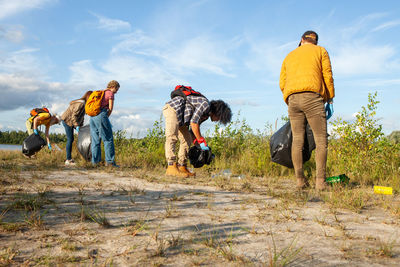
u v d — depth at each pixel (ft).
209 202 10.05
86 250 5.49
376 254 5.49
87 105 20.47
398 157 17.47
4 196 9.68
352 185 14.49
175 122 16.85
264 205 9.80
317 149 13.25
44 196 9.92
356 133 17.35
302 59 13.37
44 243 5.78
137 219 7.61
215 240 6.17
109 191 11.55
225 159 23.72
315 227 7.31
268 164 20.01
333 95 13.50
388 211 9.30
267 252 5.55
